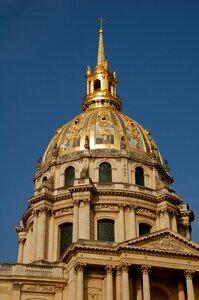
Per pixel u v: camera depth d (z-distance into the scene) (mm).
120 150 106375
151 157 110250
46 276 79062
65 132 112938
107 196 98625
